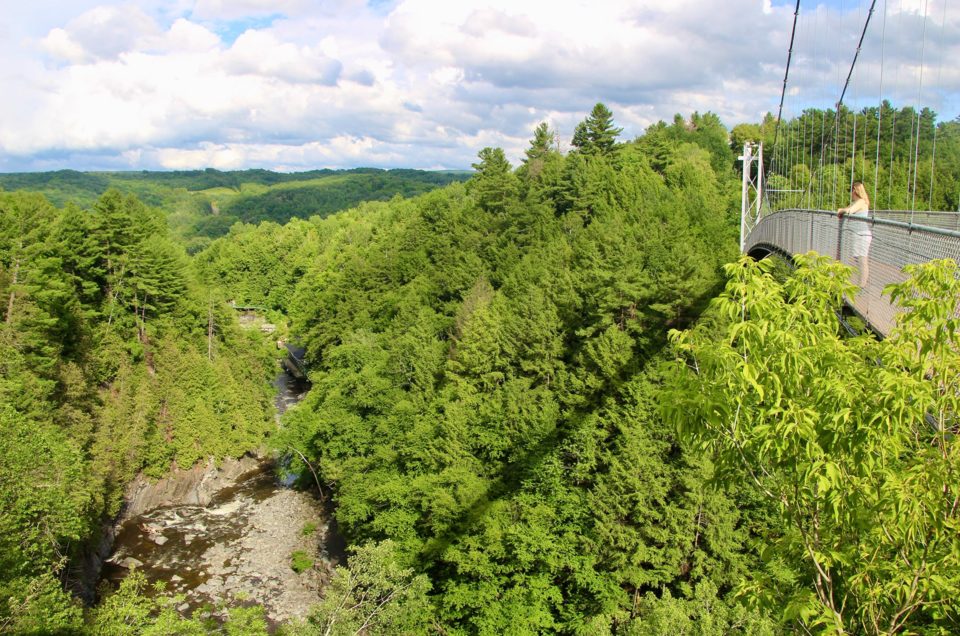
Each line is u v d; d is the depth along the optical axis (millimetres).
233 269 113875
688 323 37594
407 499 32250
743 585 8086
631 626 17828
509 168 78250
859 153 35969
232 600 32469
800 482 6762
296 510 42469
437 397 41406
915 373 6504
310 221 160375
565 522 30156
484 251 69125
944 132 29375
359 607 18531
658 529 26734
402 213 118312
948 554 6379
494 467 33781
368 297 74312
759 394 6336
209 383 49844
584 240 55469
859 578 6832
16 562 20656
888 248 11742
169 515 41562
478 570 27641
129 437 40531
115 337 50031
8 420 23281
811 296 6965
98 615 20062
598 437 32000
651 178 73188
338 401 42688
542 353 39250
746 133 102562
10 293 38594
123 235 55344
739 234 62000
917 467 6332
